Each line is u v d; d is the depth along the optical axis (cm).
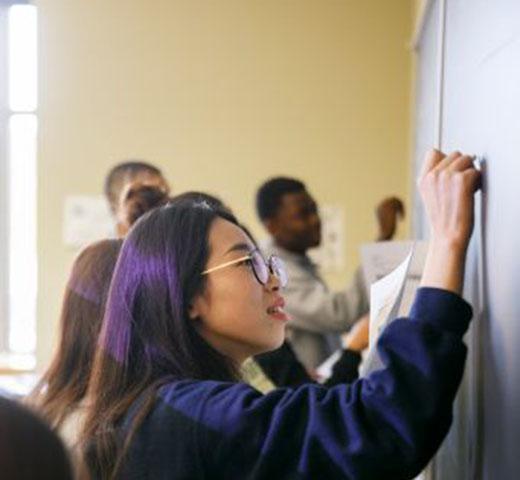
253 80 439
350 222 436
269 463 97
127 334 115
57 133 446
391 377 94
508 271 95
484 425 111
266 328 121
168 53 441
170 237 117
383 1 429
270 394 102
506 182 96
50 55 445
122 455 105
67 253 448
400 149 431
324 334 281
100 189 446
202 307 118
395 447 93
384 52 430
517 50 91
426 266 106
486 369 110
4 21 468
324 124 436
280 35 436
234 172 442
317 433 95
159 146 444
